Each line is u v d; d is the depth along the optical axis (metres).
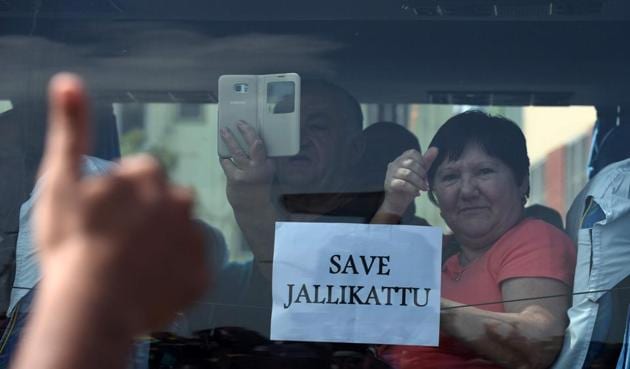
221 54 3.83
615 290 3.77
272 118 3.82
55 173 1.38
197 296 1.41
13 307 3.75
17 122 3.88
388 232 3.76
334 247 3.75
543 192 3.80
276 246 3.76
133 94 3.83
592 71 3.79
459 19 3.81
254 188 3.77
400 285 3.74
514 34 3.80
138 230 1.38
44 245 1.38
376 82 3.83
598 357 3.77
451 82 3.81
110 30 3.86
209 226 3.76
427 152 3.80
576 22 3.79
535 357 3.74
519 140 3.80
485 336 3.73
